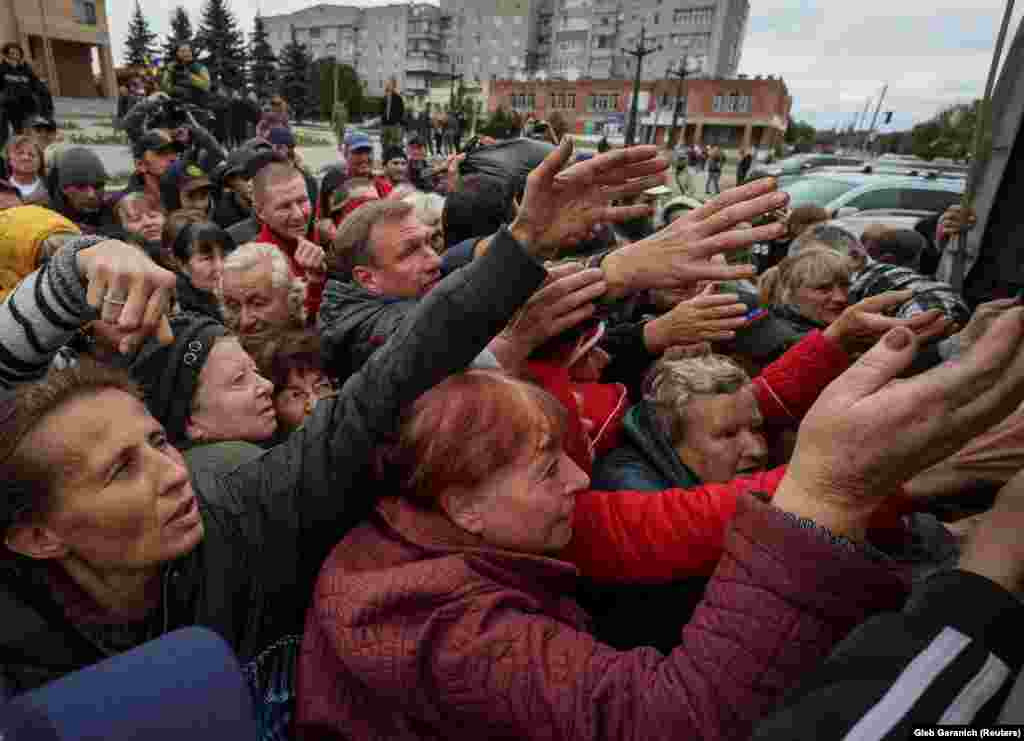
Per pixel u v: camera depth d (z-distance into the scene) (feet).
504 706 2.36
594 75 281.33
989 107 3.66
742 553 2.24
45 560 2.45
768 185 3.09
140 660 1.74
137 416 2.53
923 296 5.99
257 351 5.53
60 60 116.37
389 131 44.75
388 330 5.31
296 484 3.15
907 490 3.02
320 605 2.80
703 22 244.83
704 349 5.87
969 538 1.95
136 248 2.77
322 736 2.82
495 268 3.02
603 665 2.40
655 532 3.31
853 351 4.94
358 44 323.16
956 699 1.54
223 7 172.14
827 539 2.07
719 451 4.51
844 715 1.61
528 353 3.69
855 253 10.36
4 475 2.30
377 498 3.27
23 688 2.39
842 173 25.45
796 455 2.24
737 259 11.74
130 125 20.43
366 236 5.74
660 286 3.25
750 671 2.10
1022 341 1.88
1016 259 3.41
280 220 9.59
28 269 4.21
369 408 3.07
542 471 2.83
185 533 2.61
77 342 4.13
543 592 2.89
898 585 2.14
